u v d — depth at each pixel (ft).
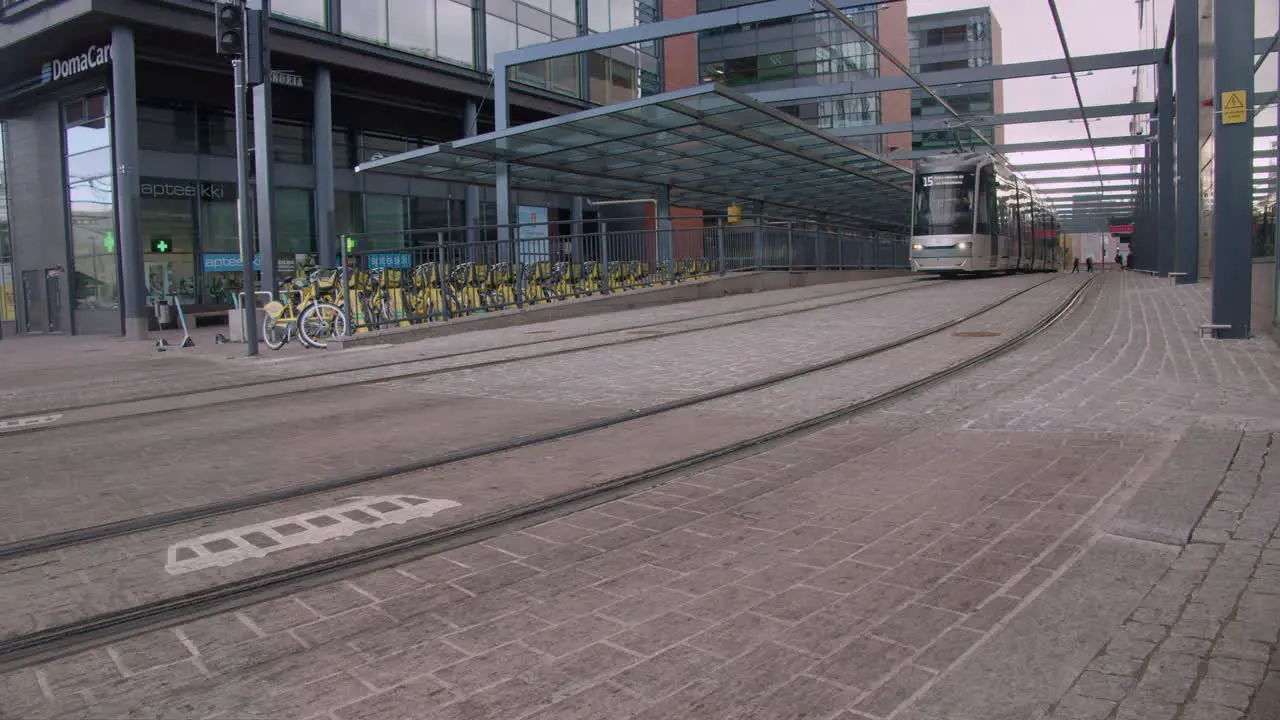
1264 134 37.93
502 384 33.04
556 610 11.76
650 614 11.46
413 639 11.02
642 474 18.79
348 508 17.10
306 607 12.25
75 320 86.28
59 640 11.44
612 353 40.40
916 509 15.46
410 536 15.11
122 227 75.82
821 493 16.87
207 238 86.58
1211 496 14.71
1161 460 17.57
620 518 15.92
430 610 11.96
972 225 93.35
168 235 83.92
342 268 51.42
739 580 12.54
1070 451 18.81
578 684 9.61
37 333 90.94
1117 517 14.02
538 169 78.38
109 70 78.95
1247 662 9.19
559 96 111.14
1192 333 39.27
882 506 15.76
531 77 107.04
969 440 20.53
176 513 17.03
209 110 86.99
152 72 81.10
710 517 15.71
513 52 74.79
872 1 68.74
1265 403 22.65
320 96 87.04
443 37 96.48
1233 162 35.99
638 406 26.76
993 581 11.94
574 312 65.57
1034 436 20.45
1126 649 9.66
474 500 17.30
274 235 61.11
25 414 30.71
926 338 40.70
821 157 81.61
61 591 13.07
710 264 83.87
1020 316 49.34
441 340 51.96
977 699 8.84
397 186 102.94
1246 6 35.24
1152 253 117.19
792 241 97.86
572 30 114.42
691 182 92.17
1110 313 51.29
